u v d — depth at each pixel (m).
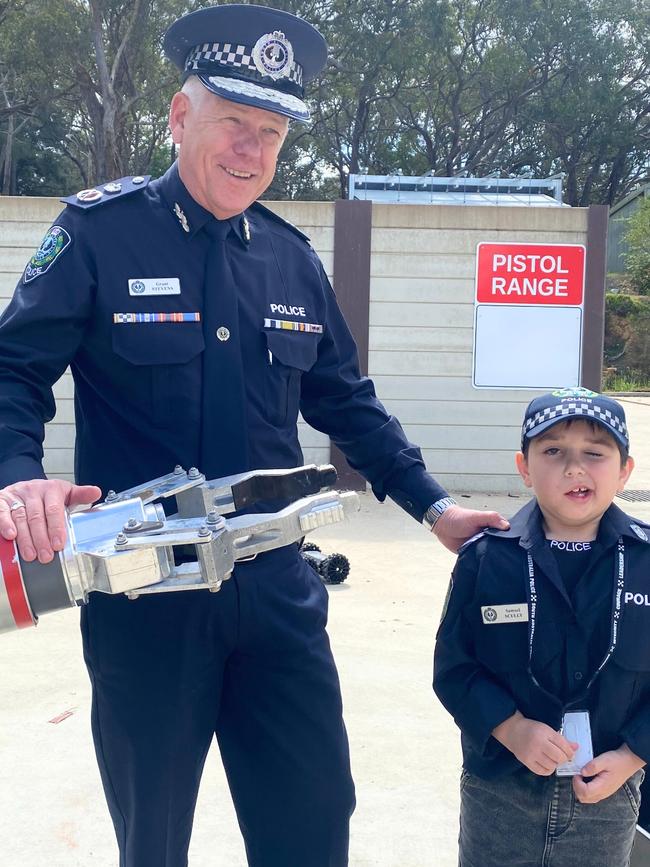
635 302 29.06
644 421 16.23
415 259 8.16
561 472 1.79
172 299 1.73
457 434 8.33
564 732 1.75
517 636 1.81
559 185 10.45
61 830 2.58
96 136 21.39
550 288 8.16
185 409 1.73
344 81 23.55
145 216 1.76
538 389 8.27
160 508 1.42
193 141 1.73
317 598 1.90
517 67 25.62
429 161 28.47
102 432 1.77
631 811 1.82
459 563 1.90
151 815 1.75
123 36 20.22
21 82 22.42
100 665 1.74
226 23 1.69
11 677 3.69
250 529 1.38
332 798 1.88
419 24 22.45
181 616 1.69
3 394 1.58
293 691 1.83
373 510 7.45
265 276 1.88
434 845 2.53
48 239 1.71
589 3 27.02
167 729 1.73
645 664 1.76
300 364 1.91
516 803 1.81
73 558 1.24
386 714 3.36
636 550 1.82
